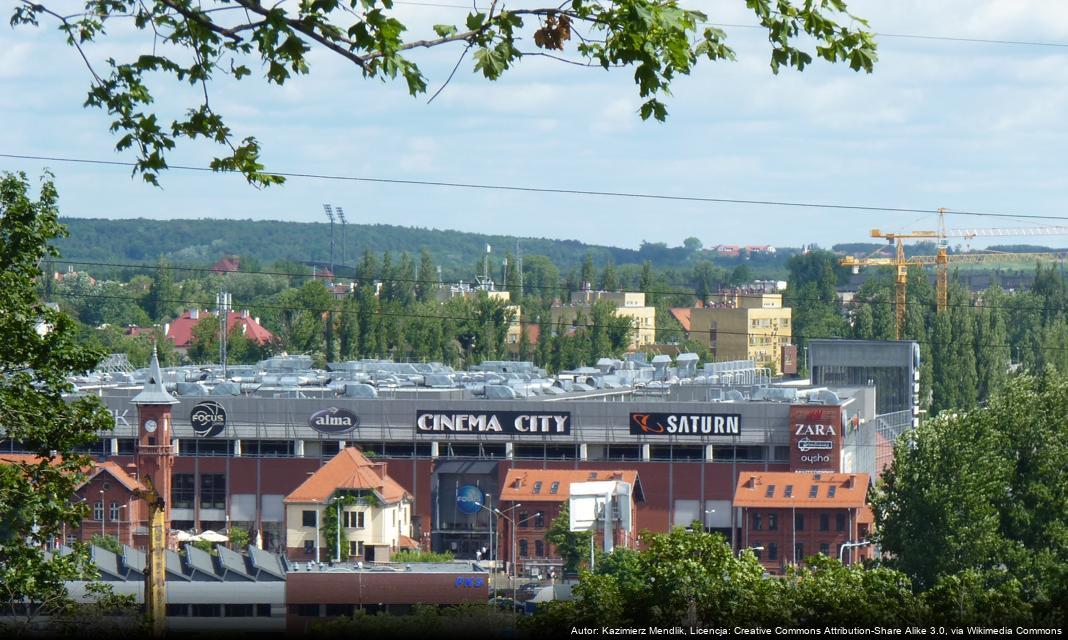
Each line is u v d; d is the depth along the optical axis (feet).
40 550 473.67
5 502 458.91
